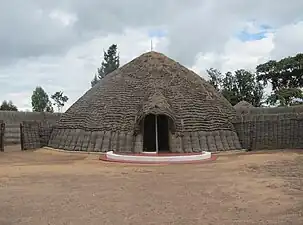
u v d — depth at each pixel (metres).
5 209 10.93
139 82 31.19
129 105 29.36
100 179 16.39
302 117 29.30
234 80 78.31
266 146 30.11
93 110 30.44
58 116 47.00
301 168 18.72
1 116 43.16
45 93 89.50
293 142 29.52
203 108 30.05
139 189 13.85
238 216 9.91
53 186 14.67
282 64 66.81
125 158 23.95
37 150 31.86
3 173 18.38
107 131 28.42
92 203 11.62
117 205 11.34
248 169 18.70
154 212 10.45
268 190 13.24
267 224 9.10
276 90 67.69
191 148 27.42
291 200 11.64
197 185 14.55
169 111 27.34
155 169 19.80
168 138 28.58
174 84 31.09
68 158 25.88
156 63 33.22
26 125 33.50
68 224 9.34
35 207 11.15
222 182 15.11
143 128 27.81
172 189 13.79
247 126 30.42
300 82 66.94
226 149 28.59
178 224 9.23
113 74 34.16
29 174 18.02
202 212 10.39
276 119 30.41
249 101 75.06
